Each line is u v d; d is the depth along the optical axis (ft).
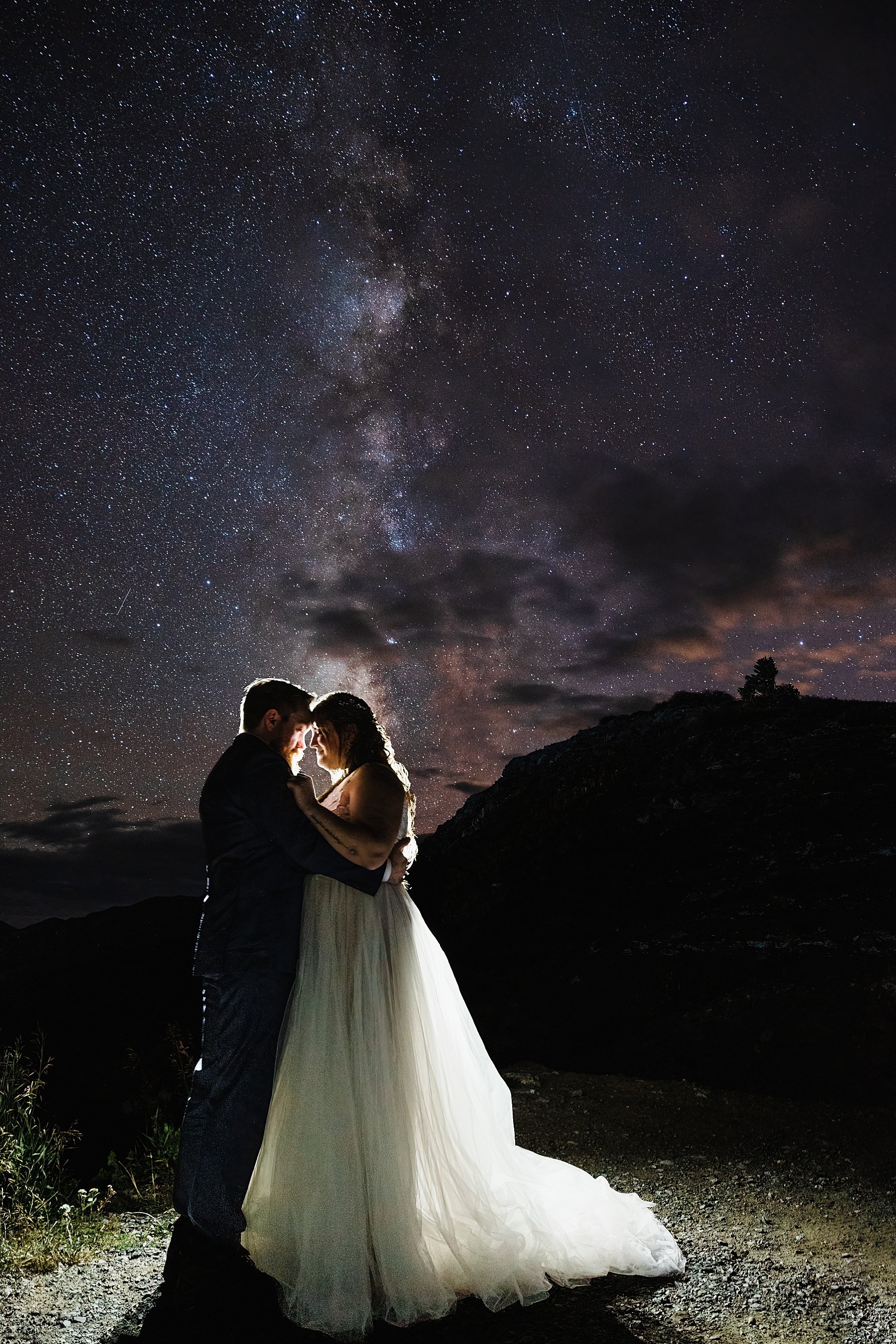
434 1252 9.72
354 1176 9.36
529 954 26.96
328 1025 9.75
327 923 10.09
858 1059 18.65
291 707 10.59
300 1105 9.58
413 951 10.45
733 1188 13.23
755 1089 18.79
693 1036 20.70
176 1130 15.20
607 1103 17.12
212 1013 9.75
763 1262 10.67
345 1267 9.06
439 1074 10.25
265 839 9.92
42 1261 10.34
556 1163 11.51
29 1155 12.77
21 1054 17.38
